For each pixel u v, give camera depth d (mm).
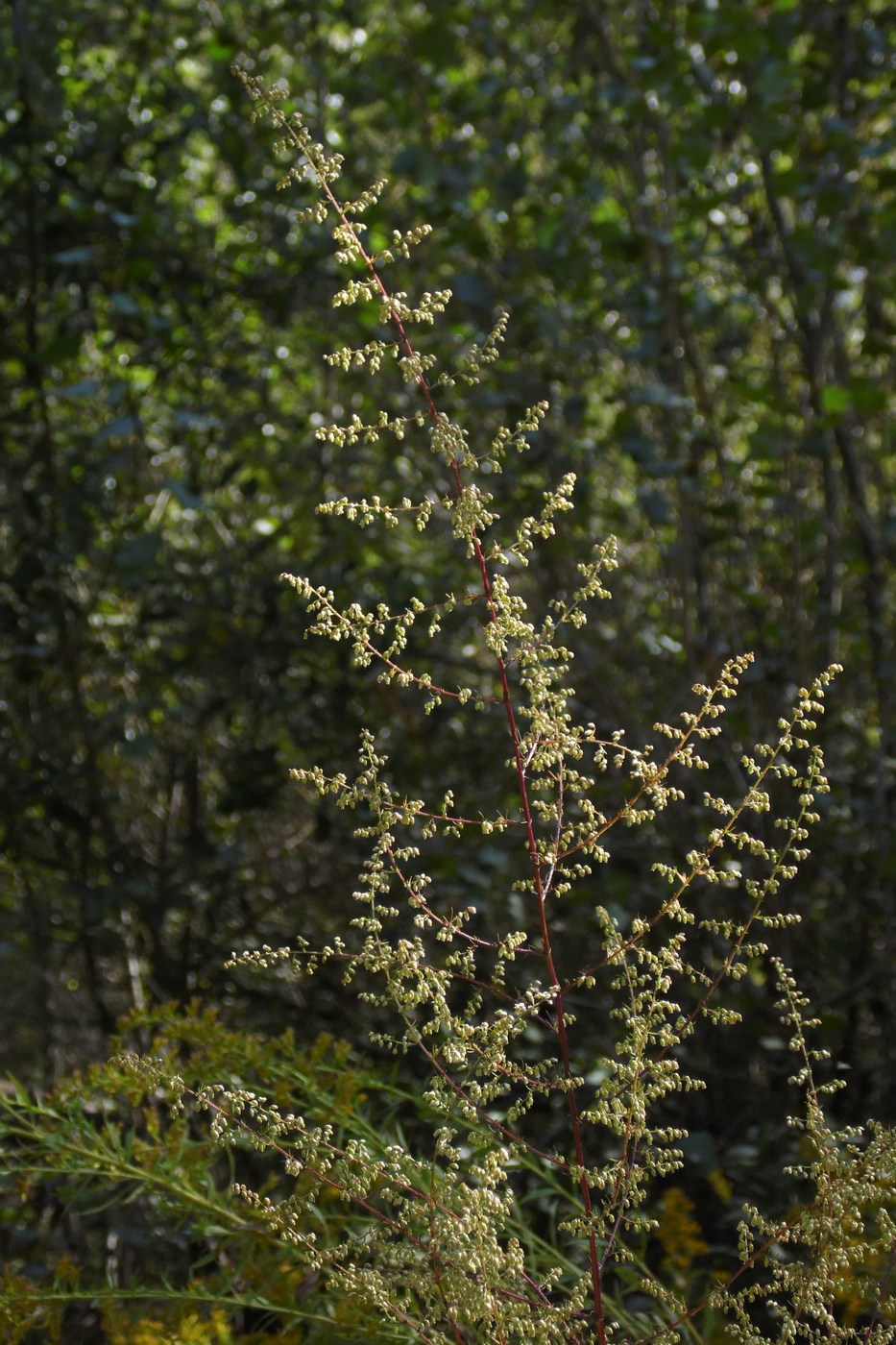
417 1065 2545
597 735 2770
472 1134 1132
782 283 2891
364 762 1062
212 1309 1273
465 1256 950
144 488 3191
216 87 3049
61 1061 3029
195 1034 1491
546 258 2758
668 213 3023
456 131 3180
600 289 2982
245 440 3068
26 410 2922
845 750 2912
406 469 3029
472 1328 1075
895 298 2795
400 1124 1741
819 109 2984
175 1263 2016
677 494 2777
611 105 2859
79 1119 1408
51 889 3180
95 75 3191
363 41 3221
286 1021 2723
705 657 2789
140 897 2846
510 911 2479
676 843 2580
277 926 3061
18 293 3057
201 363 2953
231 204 3008
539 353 2967
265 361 3098
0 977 3164
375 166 3221
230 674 2877
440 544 3104
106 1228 1987
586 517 2785
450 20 2850
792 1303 1064
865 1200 1039
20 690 3096
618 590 3039
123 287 2891
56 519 2922
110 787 3137
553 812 1059
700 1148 1880
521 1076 1031
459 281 2697
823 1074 2389
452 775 2926
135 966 3033
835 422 2480
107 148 2990
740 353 3223
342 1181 1040
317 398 3424
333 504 1007
